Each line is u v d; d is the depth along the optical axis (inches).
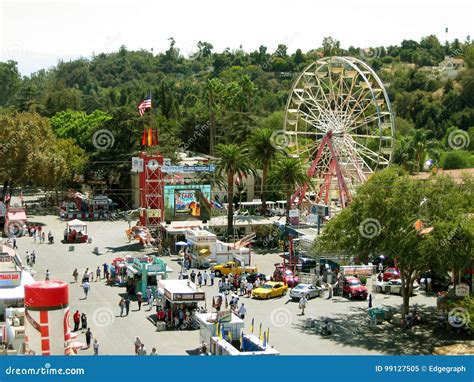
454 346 1836.9
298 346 1941.4
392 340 2025.1
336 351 1894.7
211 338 1770.4
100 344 1945.1
